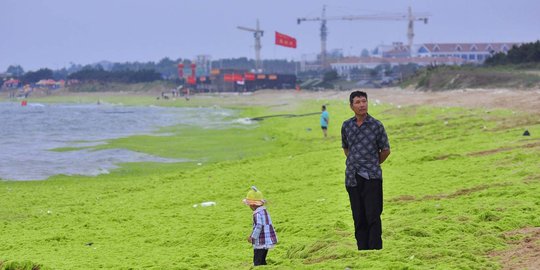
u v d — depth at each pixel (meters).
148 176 40.41
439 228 17.61
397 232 17.42
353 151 15.17
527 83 101.94
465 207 20.42
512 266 13.50
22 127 92.31
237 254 18.64
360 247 15.56
